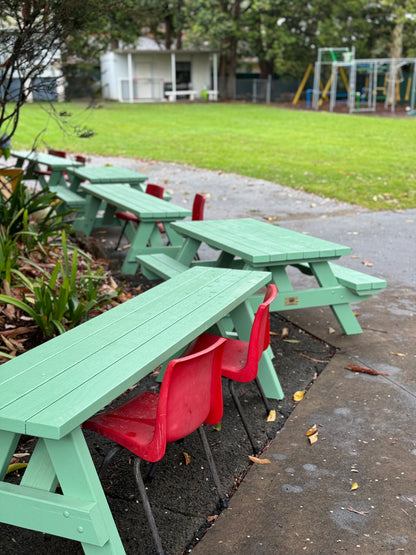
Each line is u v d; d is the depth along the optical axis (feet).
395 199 36.58
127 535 9.01
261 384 13.34
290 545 8.77
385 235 27.78
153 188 25.85
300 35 135.23
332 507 9.60
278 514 9.46
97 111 104.88
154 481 10.35
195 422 8.89
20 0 16.29
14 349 14.52
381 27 134.10
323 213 33.04
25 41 16.94
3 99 19.11
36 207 21.17
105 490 10.09
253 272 13.66
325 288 15.88
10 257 17.63
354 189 39.78
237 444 11.53
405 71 131.75
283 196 38.14
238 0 130.52
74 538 7.15
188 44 139.44
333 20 132.98
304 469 10.67
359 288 15.56
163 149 61.00
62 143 64.80
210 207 34.88
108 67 135.95
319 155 57.16
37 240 20.25
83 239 25.12
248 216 32.32
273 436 11.84
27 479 7.59
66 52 19.13
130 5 20.12
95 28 20.06
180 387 8.32
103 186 26.91
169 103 129.59
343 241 26.78
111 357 8.61
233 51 141.08
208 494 10.01
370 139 70.49
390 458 10.93
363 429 11.96
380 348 15.80
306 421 12.34
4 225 20.47
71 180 32.58
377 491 9.99
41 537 9.07
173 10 123.24
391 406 12.83
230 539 8.92
